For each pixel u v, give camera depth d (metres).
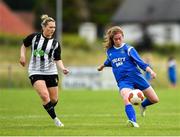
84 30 178.25
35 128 33.62
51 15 191.88
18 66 106.12
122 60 34.22
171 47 164.88
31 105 54.34
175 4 188.75
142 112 38.31
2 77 98.00
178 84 108.50
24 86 95.94
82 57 126.38
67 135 30.02
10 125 35.75
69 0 195.88
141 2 192.12
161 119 39.88
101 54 132.00
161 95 71.56
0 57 122.06
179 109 49.31
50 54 33.91
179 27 186.00
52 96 34.44
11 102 58.44
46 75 33.97
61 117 41.88
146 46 175.25
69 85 89.19
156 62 133.25
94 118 40.97
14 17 174.88
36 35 34.03
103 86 89.44
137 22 187.62
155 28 186.62
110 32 34.22
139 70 34.53
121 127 34.06
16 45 132.00
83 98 65.38
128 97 33.47
